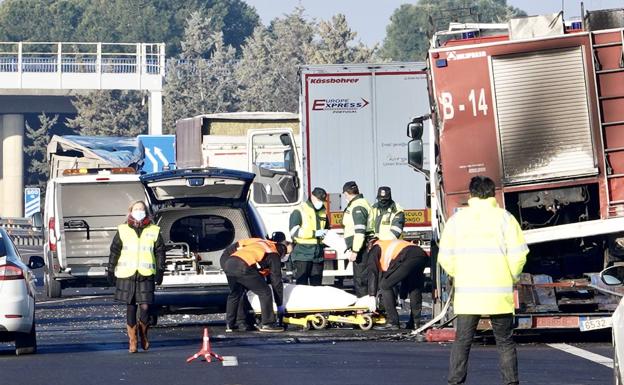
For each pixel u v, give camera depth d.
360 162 86.19
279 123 112.44
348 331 63.44
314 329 64.25
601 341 58.03
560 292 57.16
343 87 86.31
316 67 86.19
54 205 85.69
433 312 63.34
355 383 44.12
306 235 72.88
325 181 86.19
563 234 54.91
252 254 63.44
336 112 86.31
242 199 69.44
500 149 55.16
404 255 62.91
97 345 59.56
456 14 62.34
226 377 46.00
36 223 94.31
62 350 57.22
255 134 97.12
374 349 55.09
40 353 55.88
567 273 57.69
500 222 41.00
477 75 55.25
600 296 55.78
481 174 55.25
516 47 55.16
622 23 55.69
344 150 86.31
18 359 53.28
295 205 92.94
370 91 86.31
